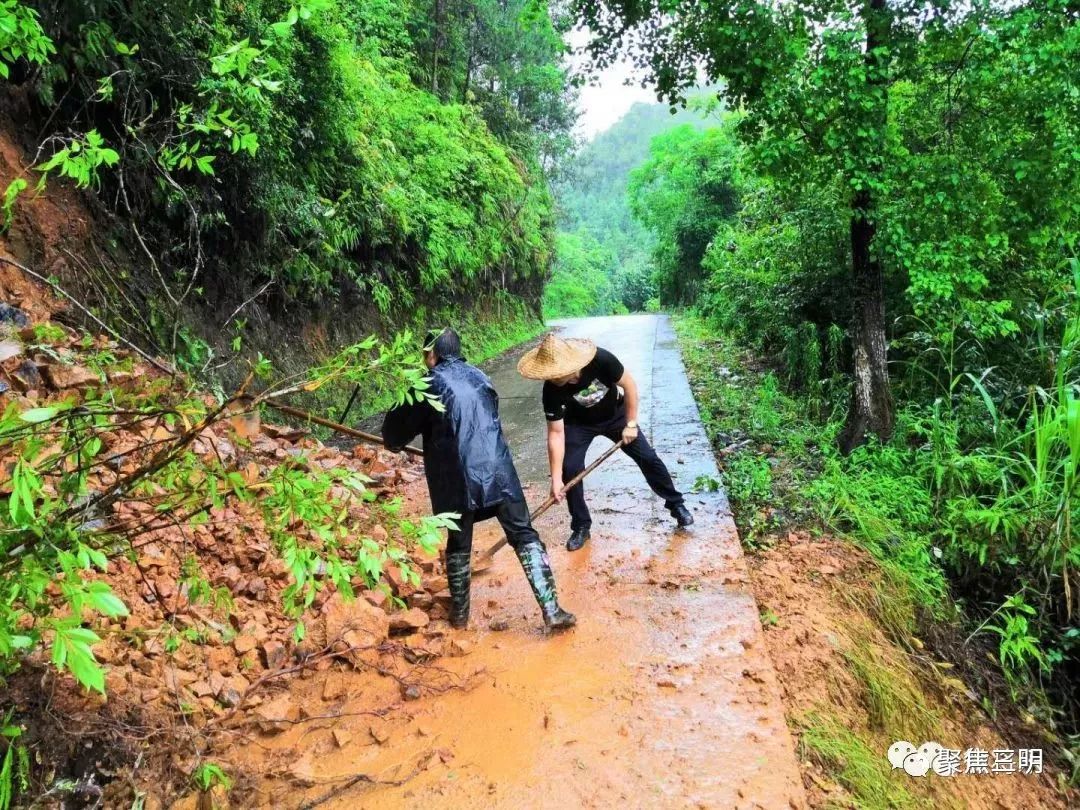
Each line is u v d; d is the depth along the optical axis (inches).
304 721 111.3
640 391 379.2
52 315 188.1
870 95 198.8
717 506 203.5
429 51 737.0
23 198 195.0
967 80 206.8
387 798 96.0
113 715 98.7
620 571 164.9
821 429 281.6
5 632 57.2
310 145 323.6
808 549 181.8
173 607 127.0
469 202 610.2
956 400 272.1
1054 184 203.2
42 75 197.9
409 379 85.0
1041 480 197.9
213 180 252.8
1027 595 198.4
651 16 224.1
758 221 455.8
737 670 122.0
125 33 213.2
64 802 85.6
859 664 141.1
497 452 136.8
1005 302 223.1
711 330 644.7
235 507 161.8
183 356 225.0
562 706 114.7
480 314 652.1
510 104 917.8
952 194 206.2
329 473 78.7
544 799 94.3
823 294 362.6
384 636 135.8
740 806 91.5
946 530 204.8
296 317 327.6
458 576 140.2
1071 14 188.7
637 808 92.2
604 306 2364.7
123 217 228.4
